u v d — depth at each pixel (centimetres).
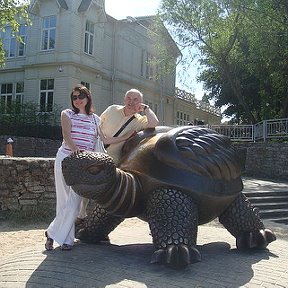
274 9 1975
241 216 438
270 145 1770
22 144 2073
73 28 2339
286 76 2230
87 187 341
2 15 1582
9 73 2578
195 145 393
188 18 2206
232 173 412
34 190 843
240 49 2362
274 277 352
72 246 416
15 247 621
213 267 366
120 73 2745
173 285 321
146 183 383
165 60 2436
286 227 908
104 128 442
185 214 366
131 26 2856
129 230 616
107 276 338
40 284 335
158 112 3284
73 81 2352
